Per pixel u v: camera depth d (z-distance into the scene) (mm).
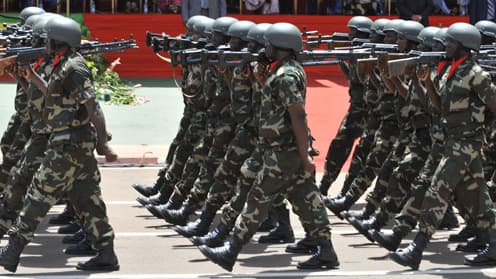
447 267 14789
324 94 36781
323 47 30078
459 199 14914
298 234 17328
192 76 17906
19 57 14078
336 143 19266
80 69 13516
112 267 14461
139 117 31875
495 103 14297
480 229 14938
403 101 16719
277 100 13531
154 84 39812
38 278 13984
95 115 13500
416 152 16094
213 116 17438
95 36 43344
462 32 14242
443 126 14508
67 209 17812
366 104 18703
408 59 14617
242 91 15789
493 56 15828
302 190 14242
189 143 18516
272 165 13664
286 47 13516
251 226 13969
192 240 15352
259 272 14492
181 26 43938
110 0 45469
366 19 18922
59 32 13617
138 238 16938
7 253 13844
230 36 16234
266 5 45000
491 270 14602
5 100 34594
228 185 16250
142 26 43594
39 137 15023
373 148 17984
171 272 14461
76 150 13734
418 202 15336
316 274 14328
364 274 14312
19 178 15188
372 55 16547
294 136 13602
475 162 14547
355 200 18500
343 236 17219
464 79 14219
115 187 21922
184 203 17953
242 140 15969
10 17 41406
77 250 15531
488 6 38125
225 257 14070
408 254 14406
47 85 14242
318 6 46250
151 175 23469
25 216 13812
